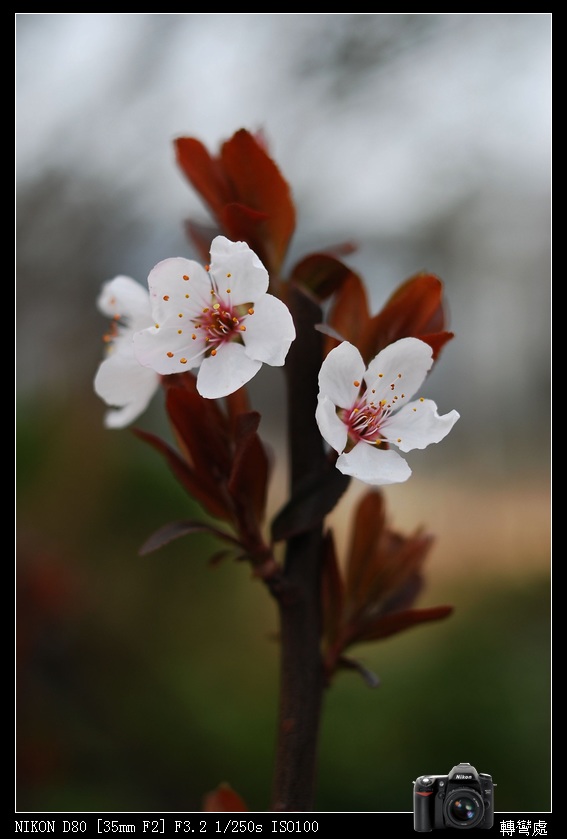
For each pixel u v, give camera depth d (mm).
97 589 549
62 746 499
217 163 314
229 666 573
